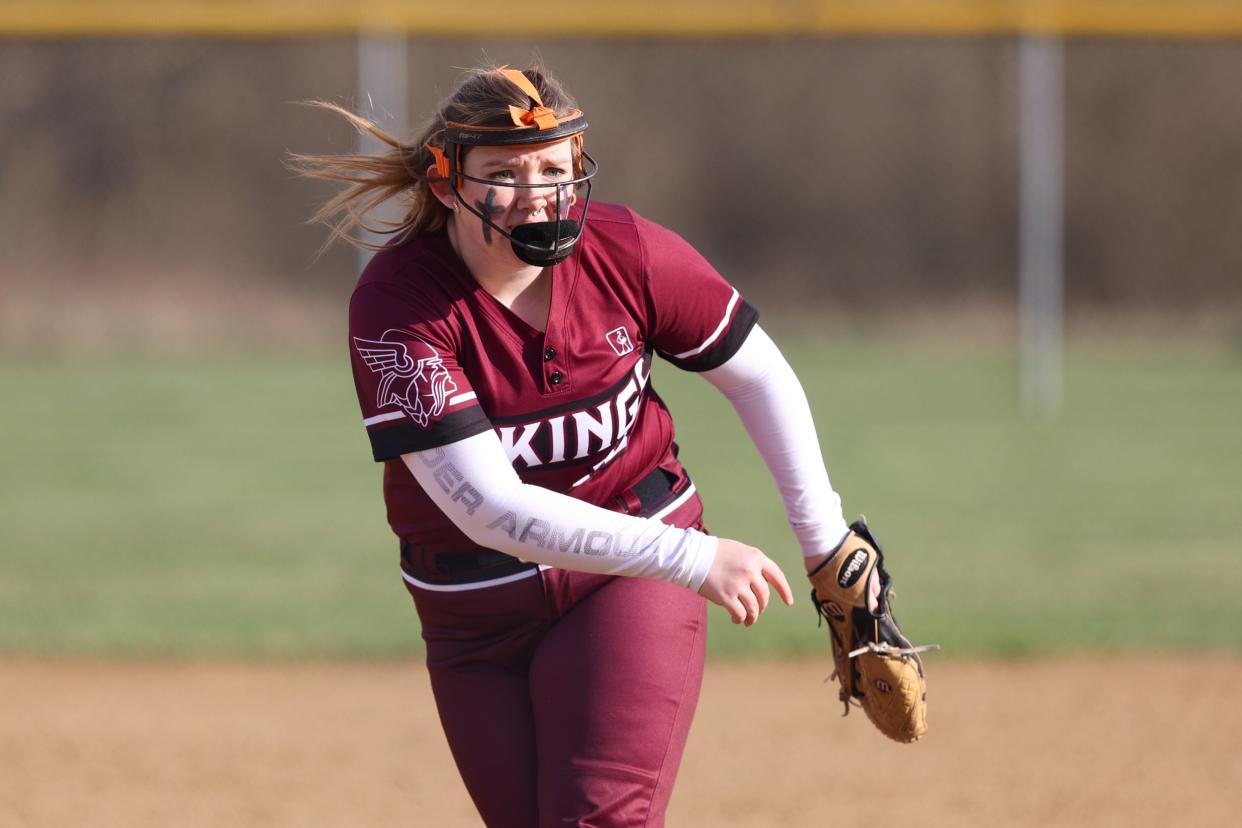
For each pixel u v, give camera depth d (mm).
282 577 23734
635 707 9133
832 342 56062
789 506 10148
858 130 64688
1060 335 56812
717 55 64875
